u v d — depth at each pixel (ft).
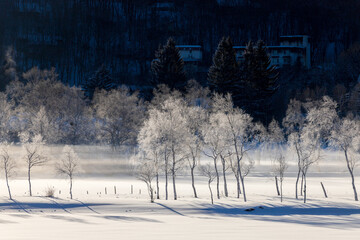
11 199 206.80
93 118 377.09
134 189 253.44
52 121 371.15
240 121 222.89
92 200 204.54
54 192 232.12
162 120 220.84
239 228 105.40
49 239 82.43
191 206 190.08
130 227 107.34
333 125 248.93
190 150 225.97
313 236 87.97
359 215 168.96
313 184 273.75
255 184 276.41
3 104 380.58
